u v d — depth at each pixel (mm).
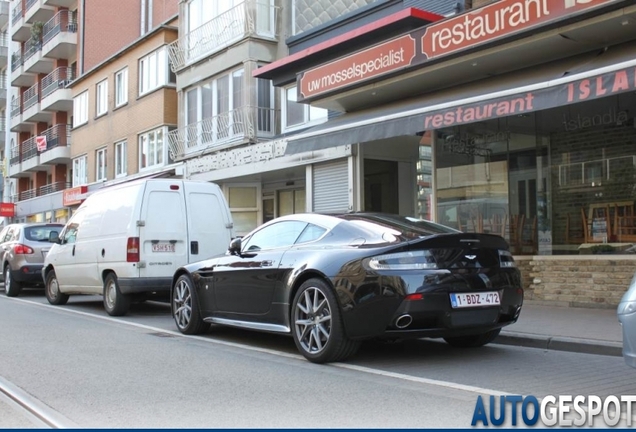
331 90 13086
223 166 18062
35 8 36719
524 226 11820
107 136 27000
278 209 18516
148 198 10414
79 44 31953
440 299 6066
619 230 10492
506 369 6281
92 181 28406
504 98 9086
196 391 5434
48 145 35656
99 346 7734
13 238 15203
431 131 12844
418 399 5129
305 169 15781
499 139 12188
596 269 10000
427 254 6164
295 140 12680
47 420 4625
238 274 7742
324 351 6426
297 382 5754
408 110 10859
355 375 6039
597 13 8734
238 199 18797
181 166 20359
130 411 4828
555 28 9281
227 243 11086
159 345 7820
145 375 6074
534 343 7512
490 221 12227
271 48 17766
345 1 15836
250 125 17312
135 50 24828
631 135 10406
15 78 40562
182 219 10664
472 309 6234
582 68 9047
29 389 5551
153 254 10312
